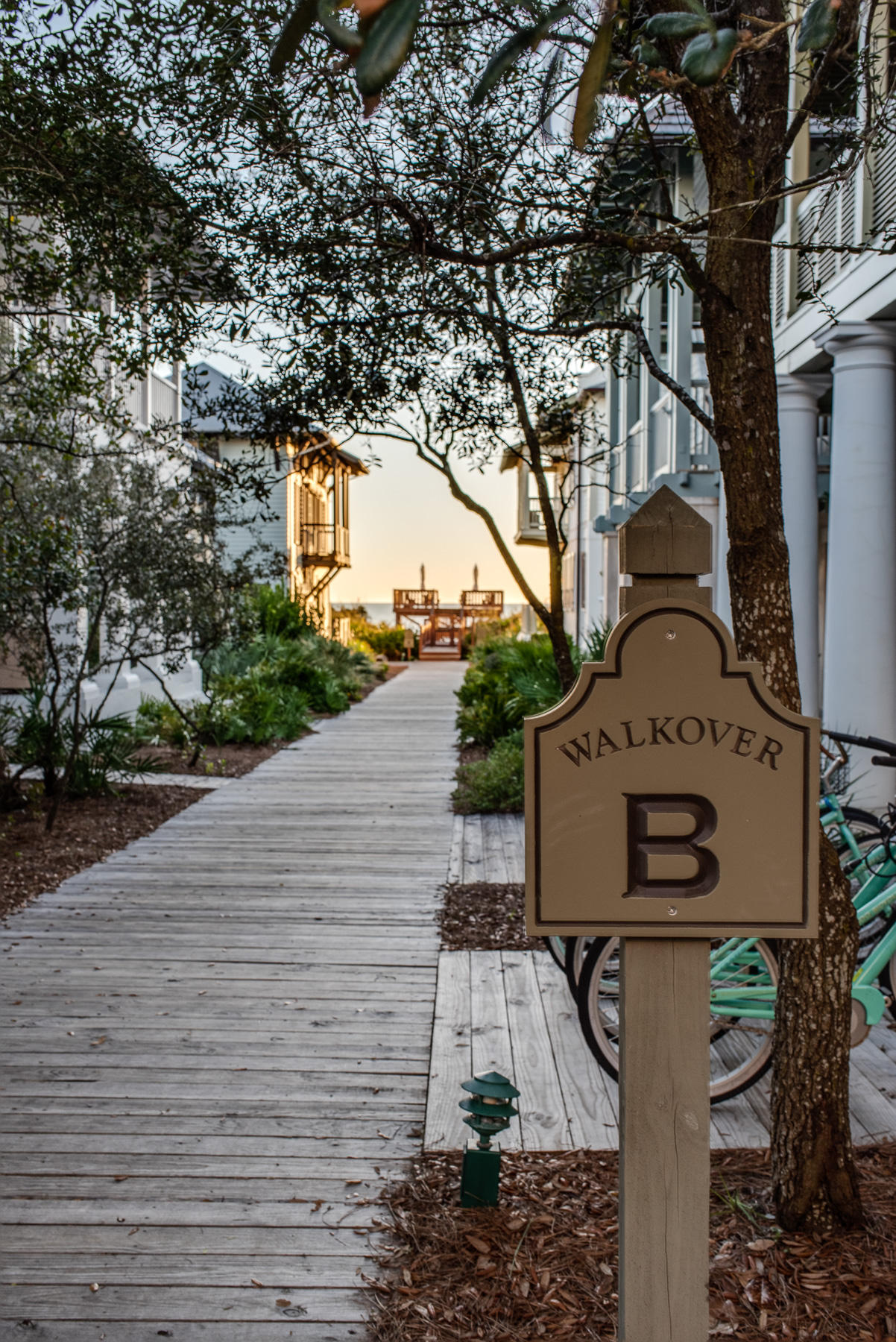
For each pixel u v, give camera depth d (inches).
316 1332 93.8
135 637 347.6
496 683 540.4
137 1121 135.3
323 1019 171.0
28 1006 175.8
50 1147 128.0
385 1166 123.5
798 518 334.0
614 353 174.9
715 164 102.2
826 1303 93.6
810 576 334.3
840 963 103.5
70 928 221.6
